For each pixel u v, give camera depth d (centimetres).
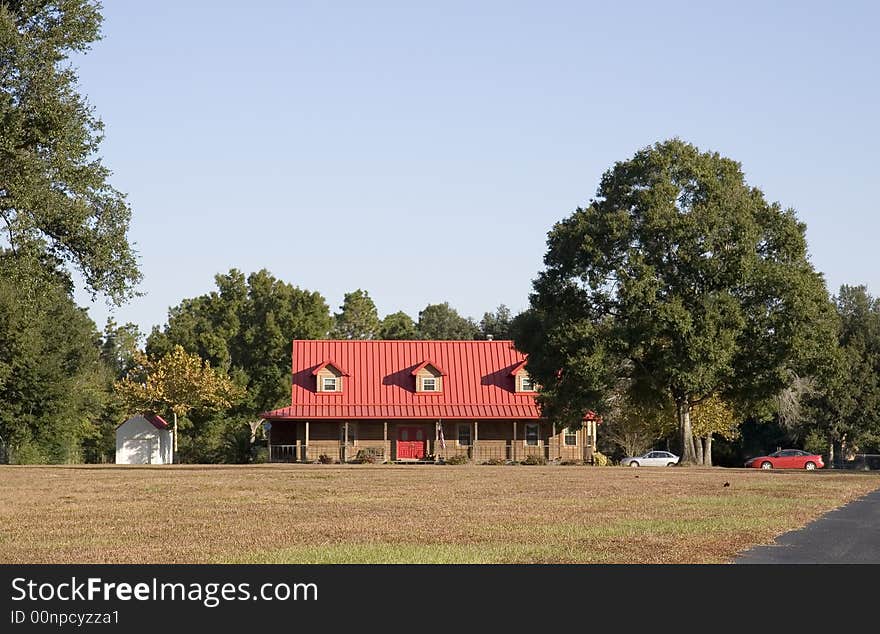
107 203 3512
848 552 1723
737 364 5641
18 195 3200
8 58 3222
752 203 5847
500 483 3659
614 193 5962
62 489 3281
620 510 2461
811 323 5528
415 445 7538
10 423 7200
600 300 5881
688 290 5650
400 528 2044
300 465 6306
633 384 6278
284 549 1730
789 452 6881
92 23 3391
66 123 3278
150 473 4612
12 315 6081
